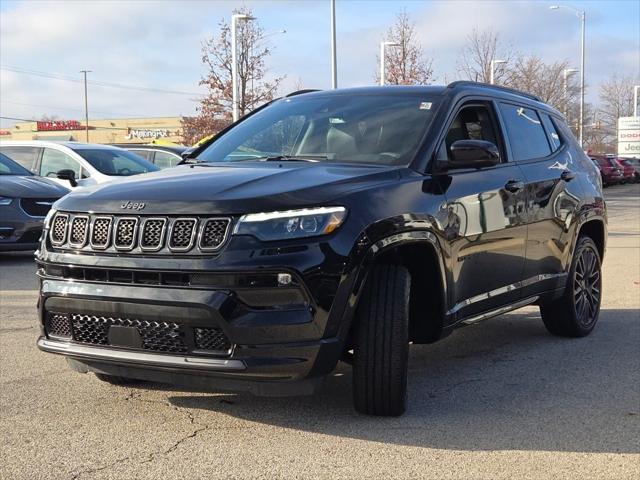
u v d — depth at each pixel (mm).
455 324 4559
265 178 3963
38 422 4051
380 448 3721
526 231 5348
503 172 5172
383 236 3859
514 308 5336
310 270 3572
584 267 6336
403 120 4820
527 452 3701
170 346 3699
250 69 33844
